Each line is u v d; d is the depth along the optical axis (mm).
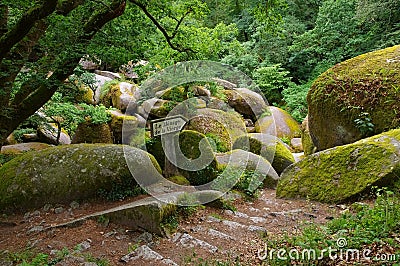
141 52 6664
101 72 12984
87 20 5930
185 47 7320
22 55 5648
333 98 7203
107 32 6250
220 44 8047
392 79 6766
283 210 5254
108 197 5090
